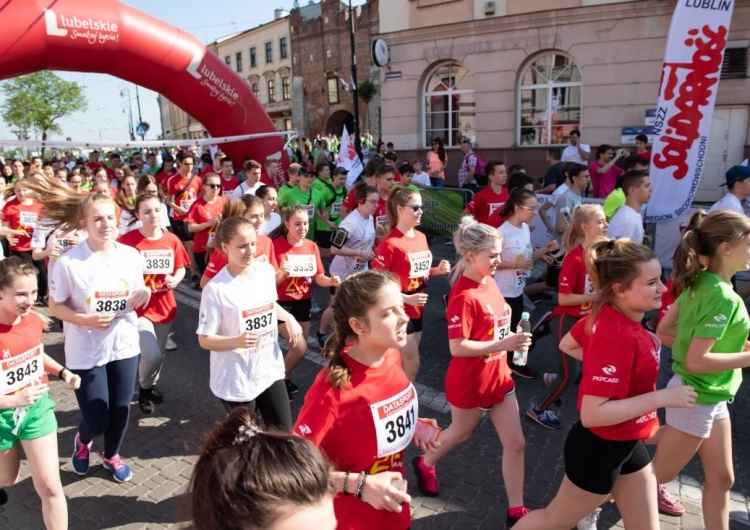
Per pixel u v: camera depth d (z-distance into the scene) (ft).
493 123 50.06
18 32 30.73
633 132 44.09
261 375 11.66
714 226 8.82
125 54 35.76
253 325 11.49
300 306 17.17
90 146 33.22
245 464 3.50
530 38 46.85
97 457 13.66
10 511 11.69
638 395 7.66
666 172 24.70
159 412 15.99
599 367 7.54
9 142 30.37
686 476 12.32
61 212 12.60
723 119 42.24
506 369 10.57
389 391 7.11
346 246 19.49
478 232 10.38
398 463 7.39
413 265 14.75
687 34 23.43
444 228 35.40
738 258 8.73
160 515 11.45
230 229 11.28
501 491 11.91
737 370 9.04
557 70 47.19
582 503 8.13
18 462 9.99
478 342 9.98
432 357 19.22
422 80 53.52
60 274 11.68
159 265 15.84
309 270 16.89
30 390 9.21
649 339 7.88
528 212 16.03
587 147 37.37
